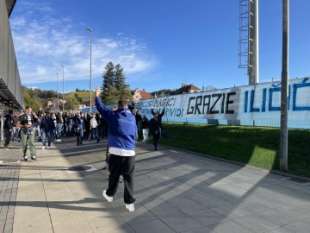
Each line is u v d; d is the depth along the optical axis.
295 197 7.44
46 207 6.73
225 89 16.55
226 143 13.54
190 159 12.12
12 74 23.70
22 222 5.91
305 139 11.66
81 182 8.93
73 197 7.45
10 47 21.34
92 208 6.70
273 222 5.95
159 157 12.70
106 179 9.30
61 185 8.57
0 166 11.34
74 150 16.20
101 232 5.50
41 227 5.69
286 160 9.88
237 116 15.65
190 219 6.10
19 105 42.97
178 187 8.29
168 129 20.06
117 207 6.77
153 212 6.48
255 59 19.23
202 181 8.86
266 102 14.02
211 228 5.67
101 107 6.55
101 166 11.32
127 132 6.43
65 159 13.15
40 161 12.60
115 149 6.46
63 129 26.69
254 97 14.67
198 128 17.69
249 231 5.54
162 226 5.77
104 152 14.72
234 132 14.65
